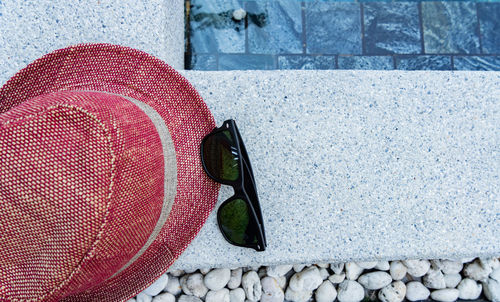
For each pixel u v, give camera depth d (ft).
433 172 5.64
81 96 3.26
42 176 2.99
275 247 5.41
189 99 4.44
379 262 6.01
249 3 7.52
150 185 3.32
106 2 5.44
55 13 5.42
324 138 5.55
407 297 6.20
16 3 5.38
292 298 6.02
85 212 3.01
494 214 5.66
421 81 5.71
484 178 5.69
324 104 5.58
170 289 5.82
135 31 5.47
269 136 5.50
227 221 5.09
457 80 5.74
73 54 4.27
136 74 4.31
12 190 3.00
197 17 7.41
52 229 3.08
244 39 7.47
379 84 5.65
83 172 3.01
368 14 7.78
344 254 5.49
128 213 3.19
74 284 3.23
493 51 7.93
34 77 4.28
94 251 3.08
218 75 5.51
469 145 5.71
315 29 7.64
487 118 5.75
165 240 4.45
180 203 4.42
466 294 6.16
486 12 7.98
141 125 3.41
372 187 5.56
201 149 4.52
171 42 5.92
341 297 6.07
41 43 5.42
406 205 5.58
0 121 3.06
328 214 5.49
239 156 4.60
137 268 4.42
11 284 3.33
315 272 5.90
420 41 7.83
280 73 5.56
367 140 5.59
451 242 5.59
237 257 5.36
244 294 5.89
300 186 5.48
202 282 5.77
